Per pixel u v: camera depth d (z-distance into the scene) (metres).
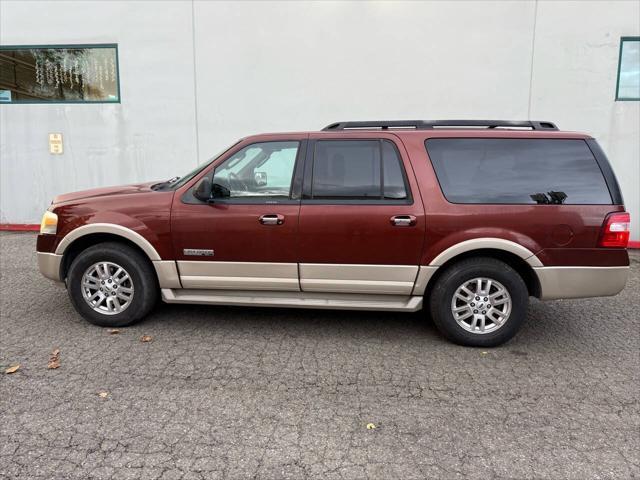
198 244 4.29
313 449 2.75
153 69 8.77
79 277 4.46
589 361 3.95
